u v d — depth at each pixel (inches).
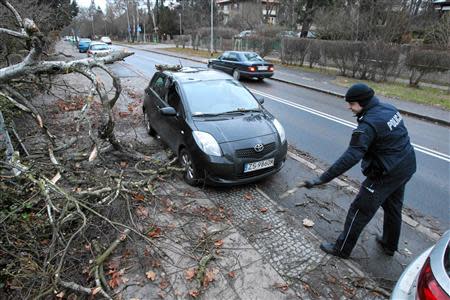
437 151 262.4
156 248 136.0
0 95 183.8
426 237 150.4
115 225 145.2
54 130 276.2
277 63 887.1
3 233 130.3
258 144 177.9
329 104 423.8
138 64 834.2
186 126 189.2
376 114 111.2
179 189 185.2
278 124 201.3
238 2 1948.8
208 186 189.6
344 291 117.7
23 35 146.9
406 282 90.1
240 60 600.1
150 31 2610.7
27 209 141.6
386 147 112.5
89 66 171.8
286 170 216.5
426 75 559.2
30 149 223.8
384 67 585.3
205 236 144.4
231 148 174.2
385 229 135.0
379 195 118.0
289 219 160.6
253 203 173.8
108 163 209.2
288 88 542.0
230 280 121.5
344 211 170.2
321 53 734.5
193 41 1560.0
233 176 175.3
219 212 163.6
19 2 355.9
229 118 195.5
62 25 669.9
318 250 138.7
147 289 116.8
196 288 117.4
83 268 123.7
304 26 1214.3
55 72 161.0
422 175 215.6
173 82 225.0
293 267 128.8
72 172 179.0
